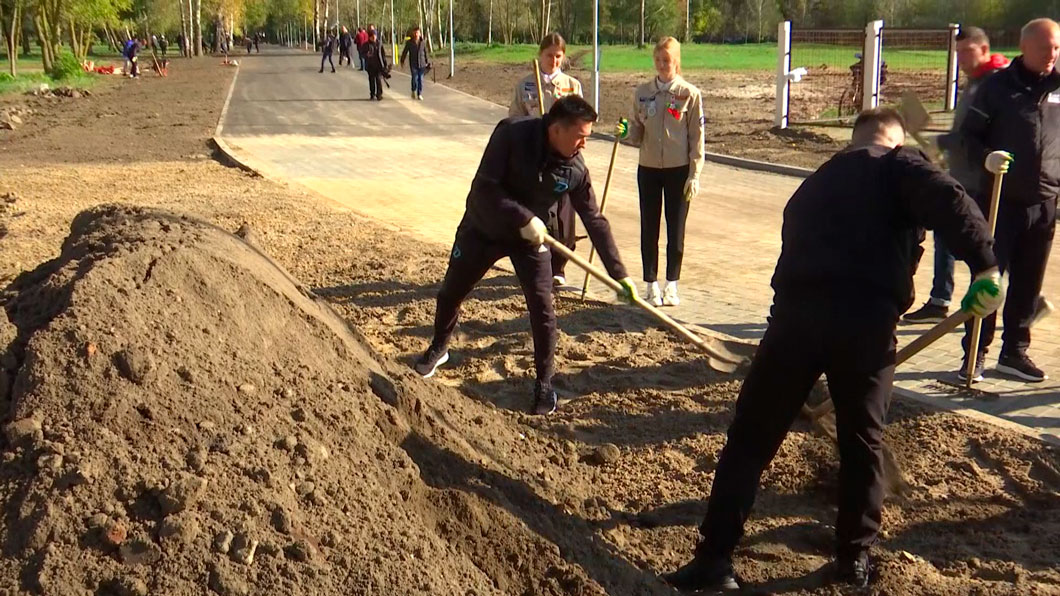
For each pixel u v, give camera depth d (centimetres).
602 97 2922
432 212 1212
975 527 438
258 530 318
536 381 561
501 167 503
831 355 371
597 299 791
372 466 389
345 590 313
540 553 390
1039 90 567
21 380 354
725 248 1016
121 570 294
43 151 1808
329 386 437
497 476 434
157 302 414
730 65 4559
